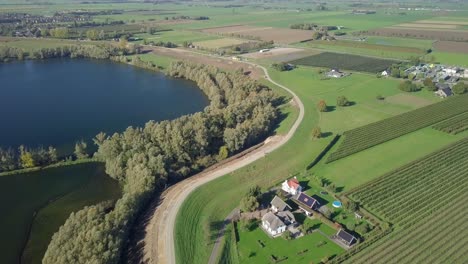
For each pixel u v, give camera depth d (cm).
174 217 13925
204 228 13475
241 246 12725
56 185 17312
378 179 16362
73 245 11988
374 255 12144
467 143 19788
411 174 16800
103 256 11544
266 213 13838
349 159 18375
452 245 12531
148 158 17550
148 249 12450
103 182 17562
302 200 14725
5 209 15688
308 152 18875
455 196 15188
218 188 15912
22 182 17525
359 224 13712
